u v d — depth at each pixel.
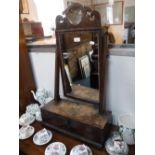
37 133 0.97
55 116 0.96
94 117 0.88
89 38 0.80
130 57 0.81
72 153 0.78
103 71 0.81
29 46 1.23
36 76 1.32
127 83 0.87
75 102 1.05
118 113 0.98
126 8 0.76
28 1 1.12
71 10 0.81
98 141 0.84
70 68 0.96
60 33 0.90
